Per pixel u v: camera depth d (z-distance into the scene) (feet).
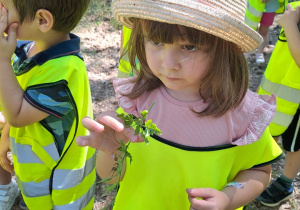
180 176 4.46
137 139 4.17
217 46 3.82
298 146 8.49
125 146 4.06
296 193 10.01
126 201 4.82
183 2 3.39
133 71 5.51
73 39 6.23
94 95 13.39
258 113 4.40
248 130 4.33
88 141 4.10
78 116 6.17
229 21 3.51
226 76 3.98
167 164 4.46
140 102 4.62
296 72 7.95
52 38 6.05
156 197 4.61
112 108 12.91
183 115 4.32
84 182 6.91
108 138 4.22
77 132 6.30
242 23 3.59
